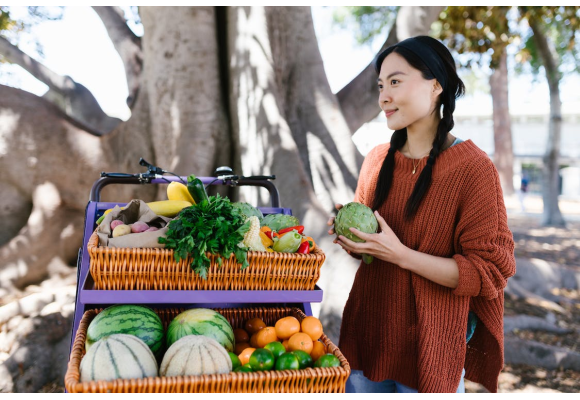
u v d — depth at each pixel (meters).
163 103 4.70
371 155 2.18
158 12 4.66
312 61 4.93
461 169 1.78
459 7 7.60
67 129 4.88
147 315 1.69
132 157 4.88
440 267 1.74
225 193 4.82
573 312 5.82
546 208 13.90
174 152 4.67
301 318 1.90
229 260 1.59
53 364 3.94
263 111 4.42
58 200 4.88
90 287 1.60
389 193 1.98
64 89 6.58
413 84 1.80
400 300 1.89
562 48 13.80
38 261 4.84
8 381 3.73
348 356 2.05
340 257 3.87
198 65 4.66
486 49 8.45
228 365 1.49
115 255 1.50
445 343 1.81
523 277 6.45
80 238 5.05
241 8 4.70
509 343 4.74
